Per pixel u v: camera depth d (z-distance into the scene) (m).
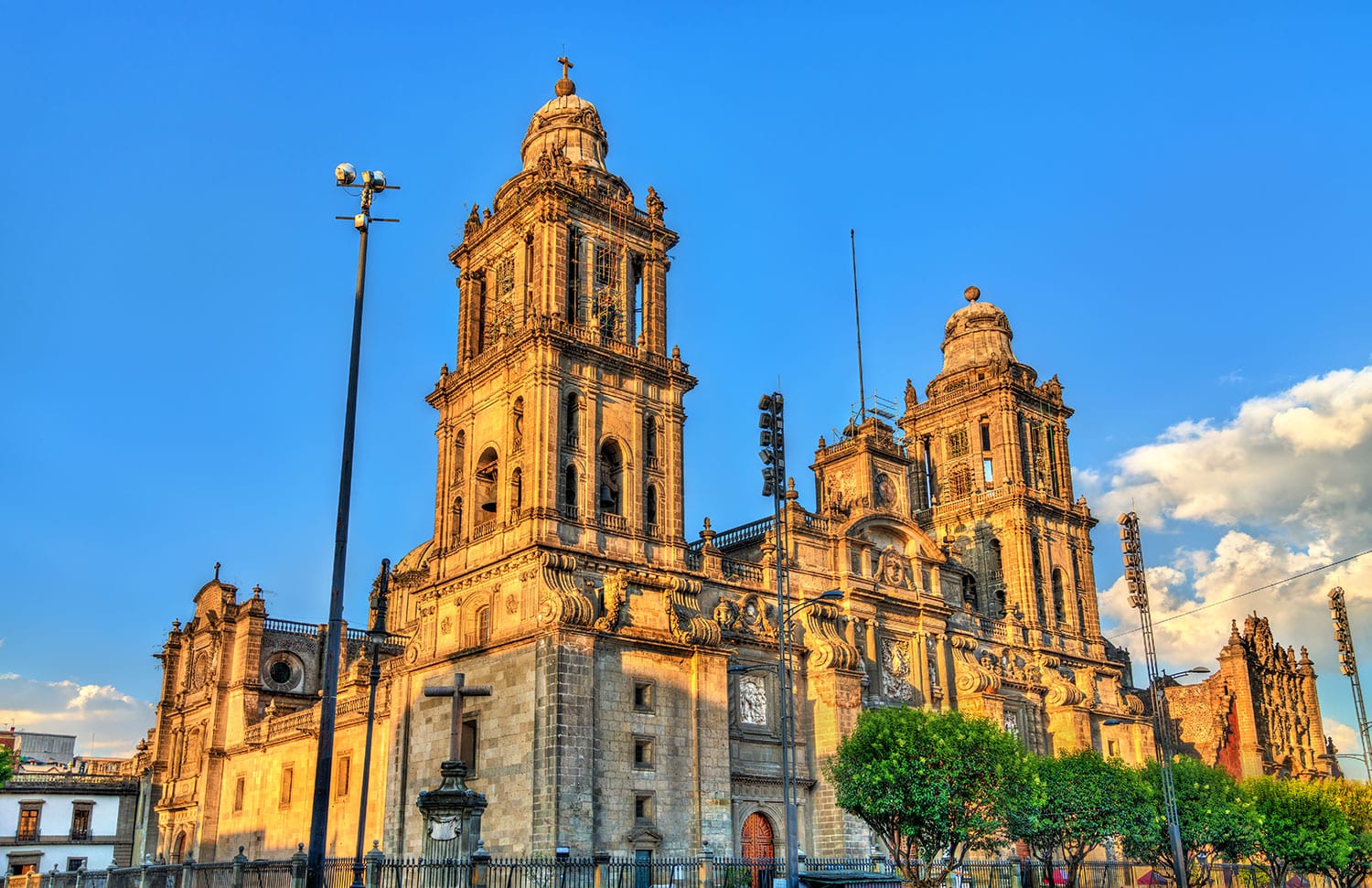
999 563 98.19
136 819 106.88
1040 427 103.19
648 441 72.19
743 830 68.12
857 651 75.06
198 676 103.75
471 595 68.06
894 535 85.50
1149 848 71.69
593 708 61.19
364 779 50.03
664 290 76.50
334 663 32.94
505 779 61.28
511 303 72.56
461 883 42.00
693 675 66.38
